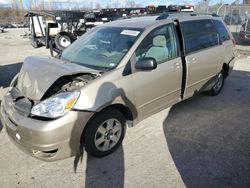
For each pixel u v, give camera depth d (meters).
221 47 5.09
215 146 3.53
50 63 3.33
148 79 3.51
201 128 4.05
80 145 3.07
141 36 3.53
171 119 4.35
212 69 4.91
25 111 2.90
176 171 3.02
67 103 2.80
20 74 3.47
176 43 4.00
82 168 3.10
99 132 3.15
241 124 4.19
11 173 3.02
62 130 2.77
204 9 20.03
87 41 4.04
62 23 11.79
